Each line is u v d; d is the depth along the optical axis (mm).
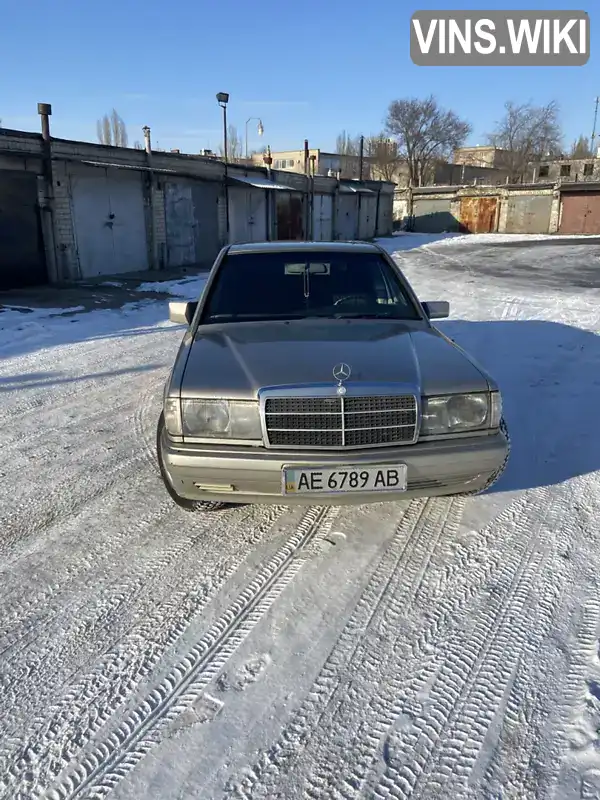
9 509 3447
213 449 2730
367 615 2535
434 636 2410
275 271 4082
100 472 3945
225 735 1967
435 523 3266
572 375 6172
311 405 2678
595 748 1887
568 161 62562
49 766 1855
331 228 30766
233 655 2314
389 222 39344
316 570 2852
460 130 63188
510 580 2760
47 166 13188
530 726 1983
